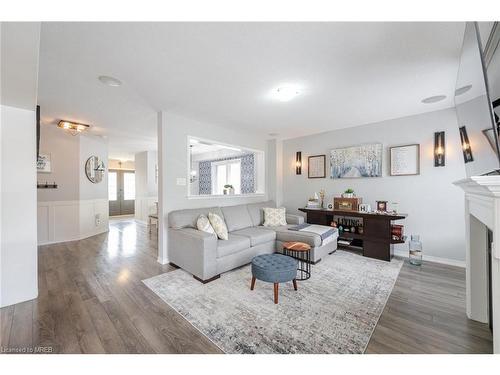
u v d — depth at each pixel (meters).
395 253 3.68
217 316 1.93
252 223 4.16
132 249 4.04
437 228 3.33
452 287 2.50
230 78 2.32
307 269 2.86
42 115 3.53
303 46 1.79
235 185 6.90
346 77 2.30
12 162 2.15
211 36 1.66
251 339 1.64
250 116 3.59
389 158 3.76
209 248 2.64
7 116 2.13
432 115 3.35
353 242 4.04
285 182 5.31
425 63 2.03
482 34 1.43
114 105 3.09
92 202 5.18
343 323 1.84
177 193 3.51
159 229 3.38
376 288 2.47
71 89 2.57
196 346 1.57
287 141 5.28
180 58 1.95
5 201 2.11
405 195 3.60
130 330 1.74
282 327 1.78
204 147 6.48
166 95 2.75
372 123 3.95
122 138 5.27
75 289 2.44
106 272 2.93
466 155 1.66
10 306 2.08
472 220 1.89
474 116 1.43
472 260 1.89
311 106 3.14
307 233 3.41
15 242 2.15
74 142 4.72
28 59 1.34
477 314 1.87
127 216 9.10
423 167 3.43
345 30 1.60
